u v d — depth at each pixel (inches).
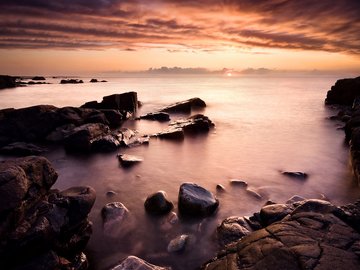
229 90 2906.0
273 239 192.1
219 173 489.4
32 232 197.5
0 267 186.5
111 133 721.6
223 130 877.2
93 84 4119.1
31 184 222.7
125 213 331.9
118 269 220.4
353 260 163.8
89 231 255.9
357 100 1097.4
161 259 256.2
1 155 599.2
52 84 4008.4
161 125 959.6
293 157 584.7
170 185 434.3
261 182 444.5
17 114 738.8
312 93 2485.2
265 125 962.1
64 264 213.9
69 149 637.3
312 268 158.2
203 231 299.9
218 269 180.9
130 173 489.1
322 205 233.9
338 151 626.5
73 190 264.8
